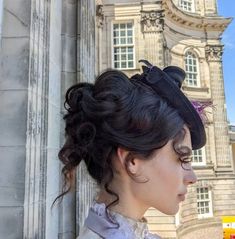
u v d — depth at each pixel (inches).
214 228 882.1
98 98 36.0
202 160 941.8
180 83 41.1
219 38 1011.9
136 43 816.9
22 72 106.8
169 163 36.0
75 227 149.9
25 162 101.3
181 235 775.1
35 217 106.3
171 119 35.1
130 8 828.6
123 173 36.9
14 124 103.5
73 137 38.2
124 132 34.7
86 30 187.2
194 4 1022.4
